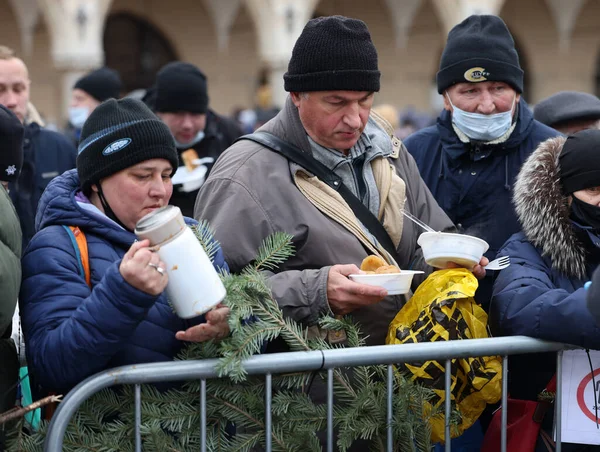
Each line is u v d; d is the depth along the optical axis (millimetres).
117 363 2959
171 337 3041
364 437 3193
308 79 3488
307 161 3645
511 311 3348
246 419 3070
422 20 31266
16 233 2934
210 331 2930
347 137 3582
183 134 6625
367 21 31562
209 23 30625
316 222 3541
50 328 2869
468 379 3389
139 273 2709
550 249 3506
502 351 3244
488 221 4527
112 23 29172
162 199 3070
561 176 3506
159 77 6613
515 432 3514
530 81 32406
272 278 3385
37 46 28031
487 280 4344
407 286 3330
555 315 3225
